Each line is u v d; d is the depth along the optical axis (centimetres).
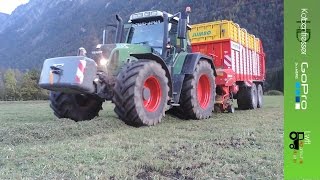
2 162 309
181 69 649
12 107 1466
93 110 654
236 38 943
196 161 316
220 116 745
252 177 275
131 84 523
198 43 932
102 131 494
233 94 934
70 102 617
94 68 535
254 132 482
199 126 551
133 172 280
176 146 380
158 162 307
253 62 1124
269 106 1188
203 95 711
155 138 434
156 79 566
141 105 534
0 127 485
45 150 351
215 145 390
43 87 537
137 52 605
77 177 264
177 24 696
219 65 902
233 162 318
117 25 707
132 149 363
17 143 413
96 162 307
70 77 511
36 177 265
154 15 666
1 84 4719
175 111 683
